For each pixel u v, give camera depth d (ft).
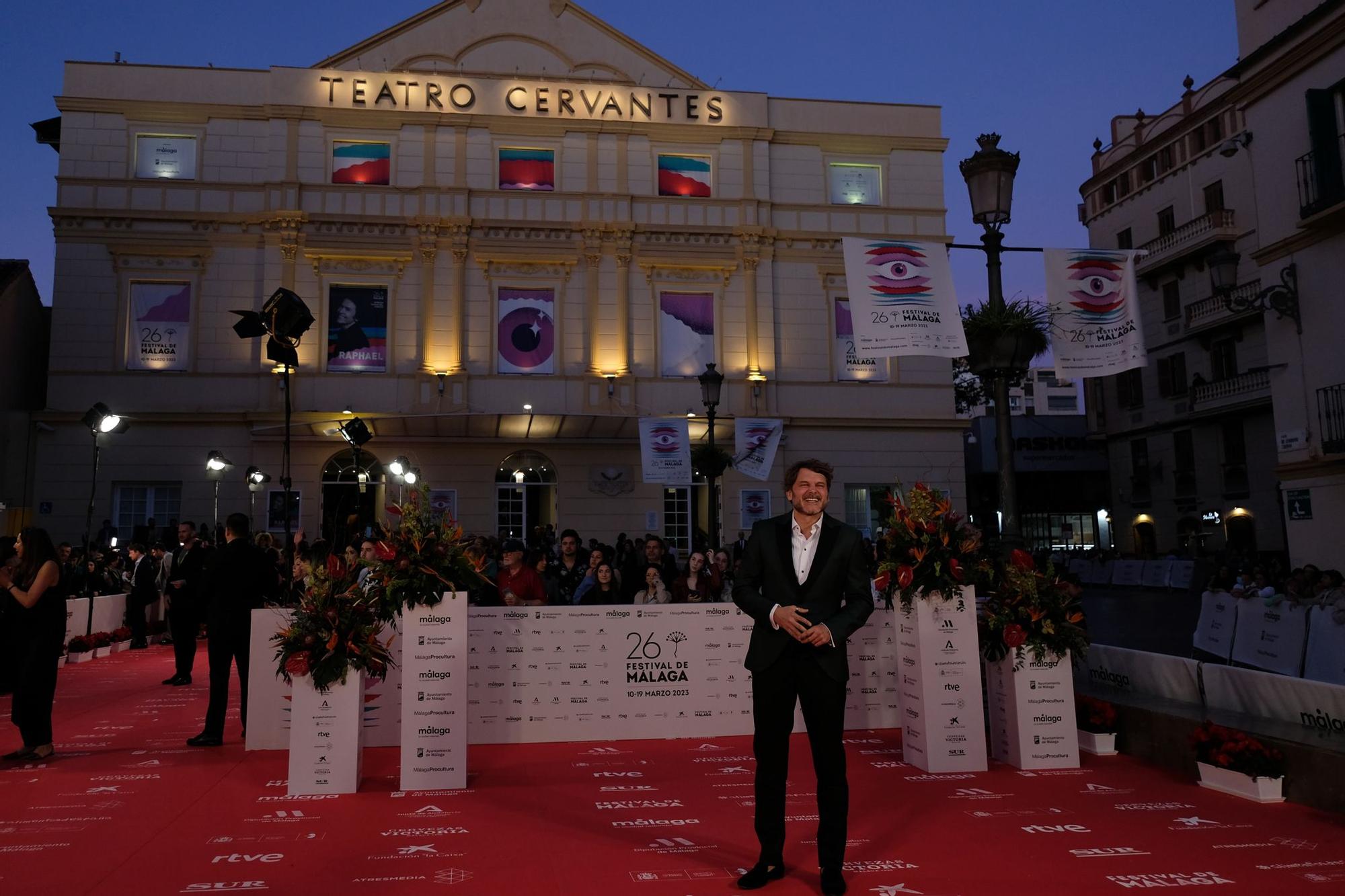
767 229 81.35
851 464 81.46
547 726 26.43
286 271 74.74
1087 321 31.78
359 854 15.81
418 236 76.64
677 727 26.86
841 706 14.66
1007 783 20.88
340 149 77.41
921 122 86.12
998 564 23.77
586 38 82.53
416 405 75.15
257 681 25.27
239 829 17.43
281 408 73.61
